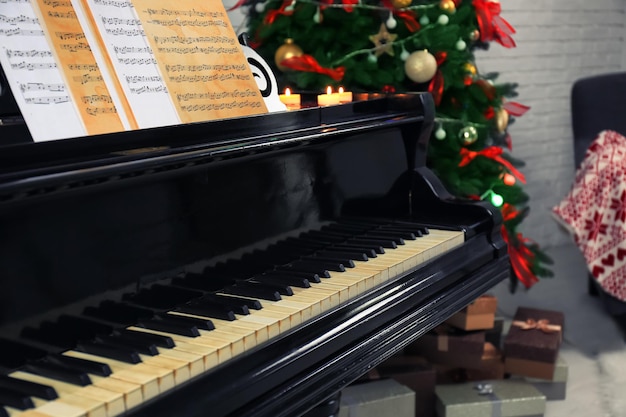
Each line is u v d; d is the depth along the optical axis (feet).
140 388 3.52
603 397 8.24
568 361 9.02
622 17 13.37
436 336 8.26
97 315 4.22
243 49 5.80
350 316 4.93
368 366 5.03
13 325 3.76
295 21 7.91
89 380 3.57
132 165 4.11
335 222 5.69
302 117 5.35
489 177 8.49
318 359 4.67
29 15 4.41
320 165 5.56
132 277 4.43
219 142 4.78
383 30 7.86
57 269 3.99
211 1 5.34
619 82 10.01
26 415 3.27
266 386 4.25
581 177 9.70
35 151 3.78
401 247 5.60
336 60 7.98
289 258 5.37
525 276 8.59
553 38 12.42
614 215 9.32
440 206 6.23
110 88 4.69
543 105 12.52
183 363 3.79
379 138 6.03
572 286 11.43
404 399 7.30
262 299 4.82
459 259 5.82
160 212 4.61
